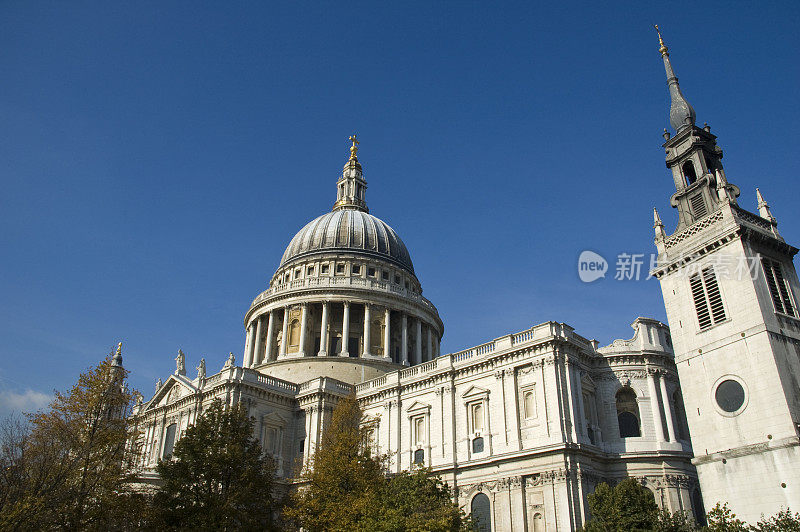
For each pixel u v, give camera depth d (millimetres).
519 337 64938
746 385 46500
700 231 53156
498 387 64000
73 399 47562
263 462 51250
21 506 40625
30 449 45719
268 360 94500
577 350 63719
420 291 110438
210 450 48531
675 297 53969
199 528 43156
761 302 47281
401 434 71125
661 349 66000
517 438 60469
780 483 42750
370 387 77625
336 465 52812
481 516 60500
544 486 56812
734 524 38625
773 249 51781
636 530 43188
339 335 95562
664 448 60750
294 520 53156
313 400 77500
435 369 70875
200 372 79312
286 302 96438
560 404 58688
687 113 58781
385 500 47656
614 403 63844
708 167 57344
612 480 60281
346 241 104750
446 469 64125
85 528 42938
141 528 44188
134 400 50812
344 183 122625
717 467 46875
